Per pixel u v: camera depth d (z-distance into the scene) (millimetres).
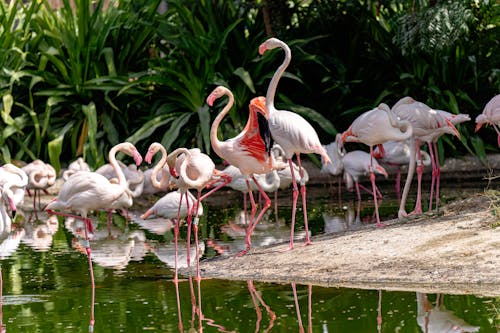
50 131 18188
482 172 17266
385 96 18562
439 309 7137
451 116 11844
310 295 7867
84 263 10016
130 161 17703
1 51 17891
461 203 10664
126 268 9664
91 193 9555
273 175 13641
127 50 19062
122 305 7871
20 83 18297
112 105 17812
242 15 18984
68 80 18375
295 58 18250
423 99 18578
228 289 8352
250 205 14844
